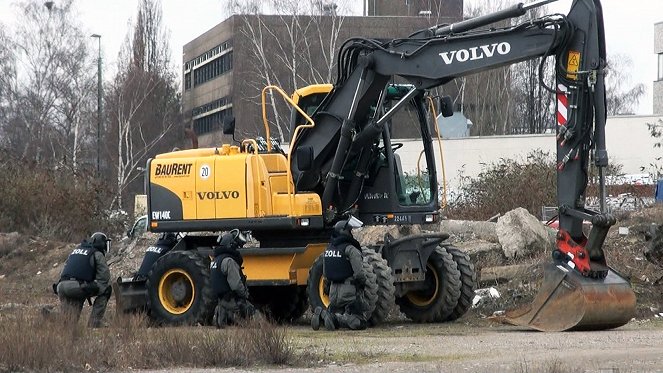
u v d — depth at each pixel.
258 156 44.75
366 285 41.09
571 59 39.53
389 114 43.84
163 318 44.56
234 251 41.69
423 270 43.81
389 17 133.38
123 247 69.88
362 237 55.06
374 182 45.75
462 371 27.95
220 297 41.47
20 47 155.75
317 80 119.00
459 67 42.03
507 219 54.47
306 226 44.16
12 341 30.56
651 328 40.22
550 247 53.59
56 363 29.91
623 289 38.84
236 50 139.38
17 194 82.31
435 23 128.38
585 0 39.28
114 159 148.75
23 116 153.62
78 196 83.69
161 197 46.34
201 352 31.05
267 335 31.58
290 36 119.19
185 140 163.75
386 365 29.84
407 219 45.44
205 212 45.38
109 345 32.03
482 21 41.12
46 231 81.62
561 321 38.97
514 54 40.72
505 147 109.12
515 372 27.50
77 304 41.75
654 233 50.84
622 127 112.19
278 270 44.41
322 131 45.19
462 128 107.38
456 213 72.69
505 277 50.38
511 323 40.72
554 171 70.88
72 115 153.75
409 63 43.22
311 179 45.28
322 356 31.92
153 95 157.00
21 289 65.25
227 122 46.66
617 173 85.44
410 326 42.91
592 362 29.61
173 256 44.78
